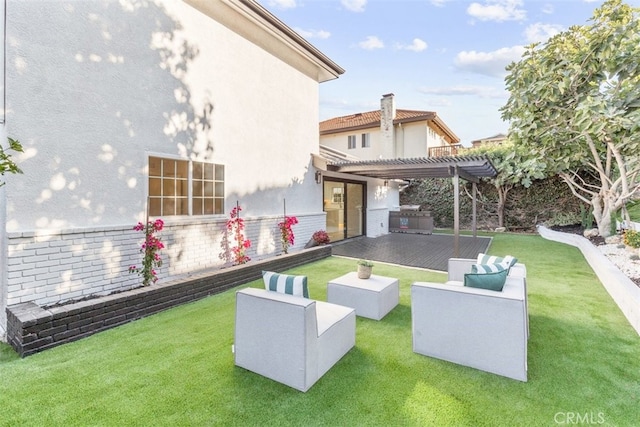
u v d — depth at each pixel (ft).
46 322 12.09
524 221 51.24
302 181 32.68
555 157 32.65
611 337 12.92
